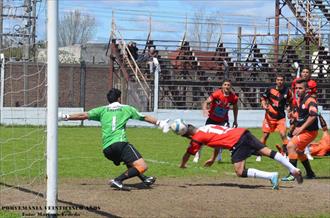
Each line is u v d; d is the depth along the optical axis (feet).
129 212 26.48
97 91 120.88
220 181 36.63
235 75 107.86
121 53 102.53
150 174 39.65
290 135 45.01
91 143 63.00
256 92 104.63
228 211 27.17
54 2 22.18
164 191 32.09
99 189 32.45
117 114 32.48
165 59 104.27
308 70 39.96
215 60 109.91
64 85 111.65
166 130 32.01
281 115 48.06
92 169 41.60
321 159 52.13
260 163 47.29
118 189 32.45
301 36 119.14
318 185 35.73
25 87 61.87
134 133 80.02
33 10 34.73
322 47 114.11
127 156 32.27
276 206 28.53
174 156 52.06
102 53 165.37
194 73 105.40
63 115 32.07
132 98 99.50
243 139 32.60
